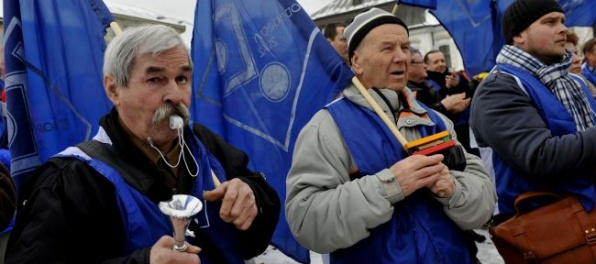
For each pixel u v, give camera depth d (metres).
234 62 2.36
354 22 1.90
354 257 1.68
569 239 1.94
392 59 1.80
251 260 1.73
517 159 1.95
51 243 1.13
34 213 1.16
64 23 2.12
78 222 1.18
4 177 1.98
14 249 1.15
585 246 1.92
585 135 1.86
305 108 2.20
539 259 1.98
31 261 1.10
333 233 1.59
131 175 1.28
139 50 1.26
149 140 1.31
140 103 1.27
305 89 2.20
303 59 2.22
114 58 1.29
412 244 1.63
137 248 1.22
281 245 2.20
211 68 2.37
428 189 1.69
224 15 2.39
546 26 2.13
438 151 1.69
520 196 2.04
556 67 2.09
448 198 1.63
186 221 1.05
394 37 1.81
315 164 1.71
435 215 1.70
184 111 1.30
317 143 1.74
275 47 2.29
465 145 4.04
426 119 1.83
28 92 2.04
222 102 2.36
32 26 2.06
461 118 4.04
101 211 1.21
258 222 1.47
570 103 2.07
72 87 2.10
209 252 1.37
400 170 1.58
